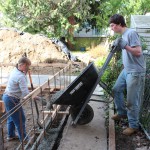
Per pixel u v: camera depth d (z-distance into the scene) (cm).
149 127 446
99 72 407
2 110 550
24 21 1827
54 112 506
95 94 645
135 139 421
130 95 408
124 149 395
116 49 394
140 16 1120
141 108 460
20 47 1306
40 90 428
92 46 2161
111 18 394
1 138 316
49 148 401
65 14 1814
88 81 405
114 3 1603
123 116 469
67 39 2064
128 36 383
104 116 505
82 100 420
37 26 1842
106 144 397
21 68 414
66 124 469
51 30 1912
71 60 1288
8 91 420
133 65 395
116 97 453
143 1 1517
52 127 486
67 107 552
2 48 1305
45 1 1764
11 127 462
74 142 402
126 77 414
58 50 1330
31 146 406
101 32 2009
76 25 1858
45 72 1029
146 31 945
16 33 1380
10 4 1750
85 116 451
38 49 1302
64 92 404
